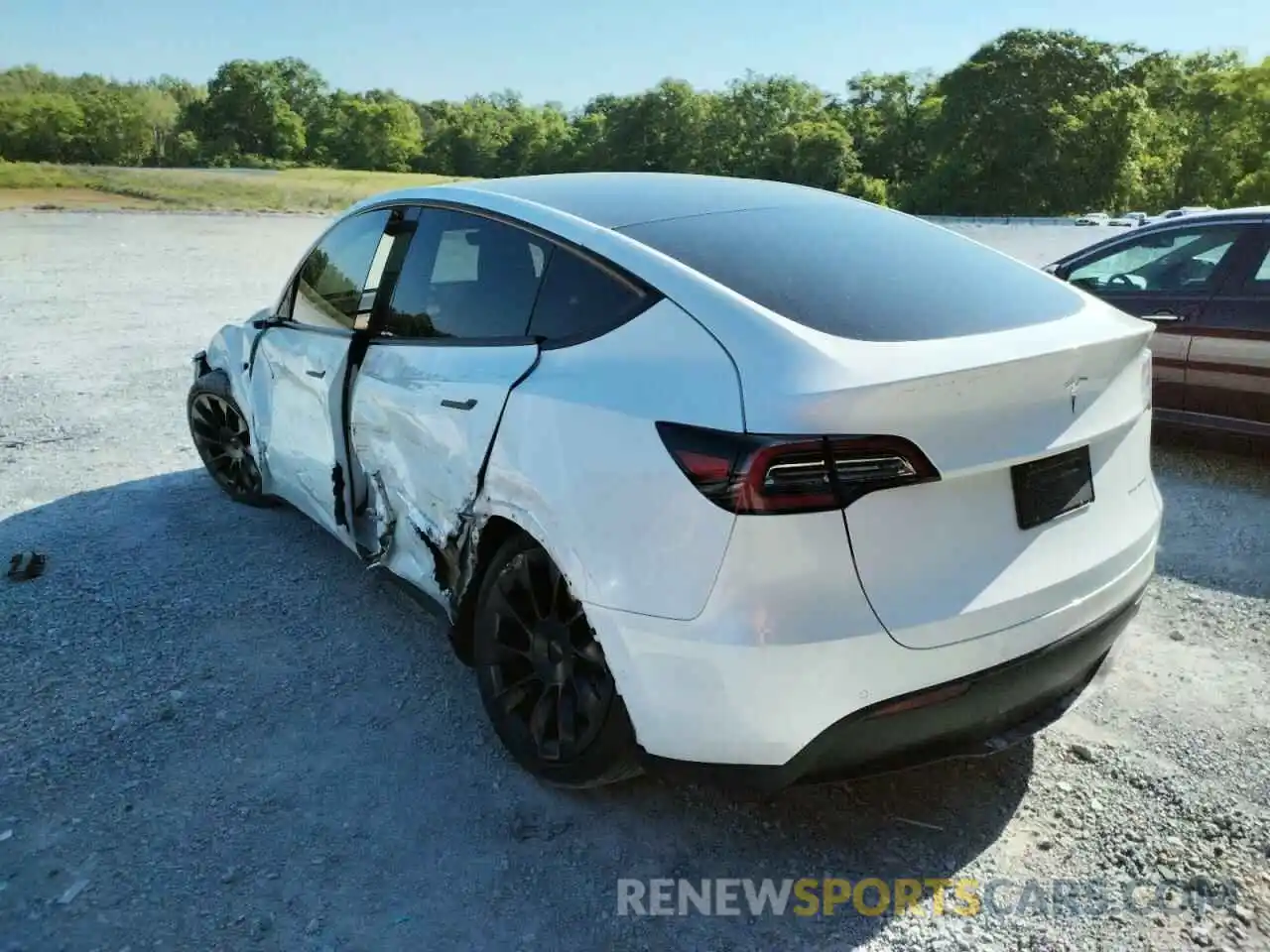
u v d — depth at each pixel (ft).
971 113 315.78
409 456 10.36
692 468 7.11
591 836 8.66
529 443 8.48
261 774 9.42
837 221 10.29
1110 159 299.38
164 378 25.82
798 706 7.00
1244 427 18.30
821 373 6.99
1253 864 8.27
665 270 8.36
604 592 7.72
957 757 7.79
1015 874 8.23
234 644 11.91
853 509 6.89
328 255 13.19
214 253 62.18
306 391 12.72
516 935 7.55
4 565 13.97
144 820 8.71
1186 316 18.80
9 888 7.88
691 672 7.27
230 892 7.91
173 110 472.03
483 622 9.48
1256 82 286.66
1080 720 10.44
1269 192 273.13
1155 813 8.93
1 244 63.72
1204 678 11.25
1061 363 7.70
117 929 7.50
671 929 7.64
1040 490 7.80
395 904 7.82
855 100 438.40
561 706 8.76
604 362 8.19
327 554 14.51
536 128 483.10
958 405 7.14
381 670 11.35
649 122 440.86
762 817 8.94
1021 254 85.10
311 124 480.64
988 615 7.36
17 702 10.55
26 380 25.31
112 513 16.11
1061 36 308.81
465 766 9.62
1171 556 14.83
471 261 10.28
